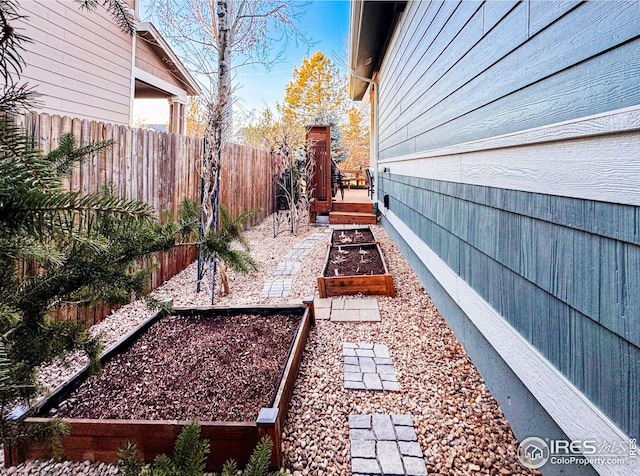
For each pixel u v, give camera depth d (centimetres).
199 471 97
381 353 262
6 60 73
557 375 138
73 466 160
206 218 358
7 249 67
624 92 105
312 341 282
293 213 724
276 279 449
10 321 74
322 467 161
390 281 382
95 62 558
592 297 119
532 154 157
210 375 213
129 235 99
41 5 465
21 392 89
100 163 325
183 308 298
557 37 137
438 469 158
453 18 270
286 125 850
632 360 102
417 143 419
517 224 172
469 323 253
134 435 160
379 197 850
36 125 262
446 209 295
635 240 101
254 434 156
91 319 311
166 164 430
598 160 115
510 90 176
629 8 104
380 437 177
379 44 725
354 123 2052
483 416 193
